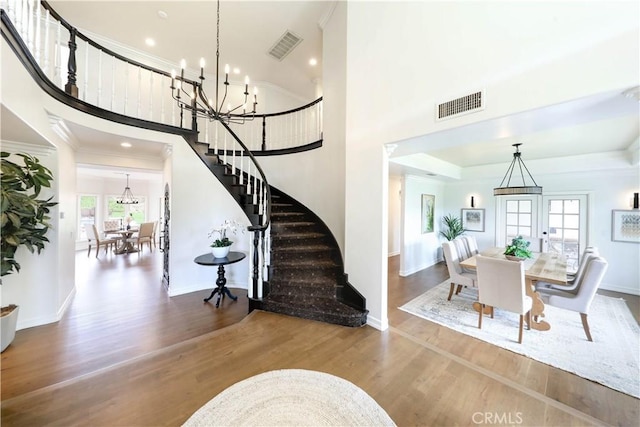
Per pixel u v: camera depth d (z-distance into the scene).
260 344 2.48
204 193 4.39
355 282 3.10
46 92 2.59
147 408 1.66
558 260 3.94
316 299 3.26
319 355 2.31
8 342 2.53
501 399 1.82
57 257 3.12
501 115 1.88
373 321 2.88
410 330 2.98
